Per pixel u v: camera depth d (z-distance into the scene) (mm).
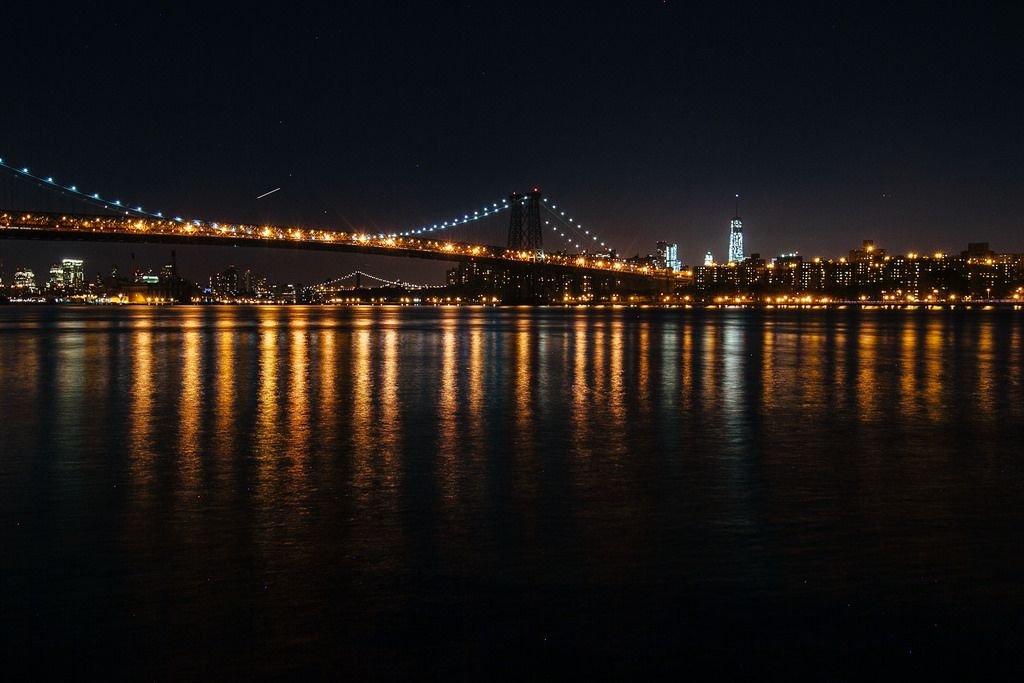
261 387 28516
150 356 43094
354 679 7578
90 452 16703
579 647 8133
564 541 10953
